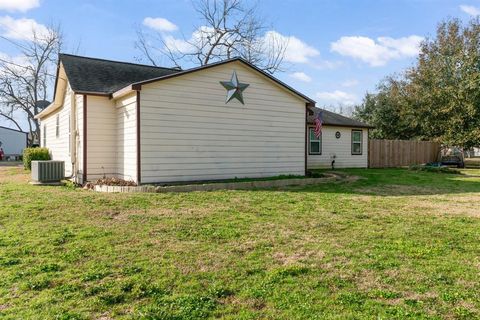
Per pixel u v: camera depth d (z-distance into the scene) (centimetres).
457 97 2130
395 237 525
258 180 1106
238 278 369
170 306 310
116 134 1141
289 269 390
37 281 357
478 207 767
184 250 456
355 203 797
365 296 331
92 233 527
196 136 1084
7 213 653
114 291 337
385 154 2127
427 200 855
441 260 427
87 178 1101
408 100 2489
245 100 1172
